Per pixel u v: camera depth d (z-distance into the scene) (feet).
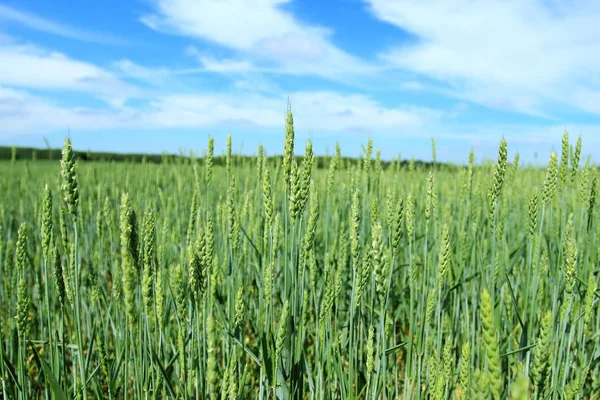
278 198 17.17
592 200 13.10
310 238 9.06
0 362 8.44
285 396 8.77
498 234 12.73
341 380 8.95
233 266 10.94
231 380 6.91
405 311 15.81
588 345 13.41
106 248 18.86
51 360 8.77
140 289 11.02
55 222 23.25
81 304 13.00
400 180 26.43
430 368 8.23
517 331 13.66
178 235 18.29
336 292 9.96
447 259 9.50
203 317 8.19
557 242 14.38
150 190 31.09
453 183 28.07
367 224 17.46
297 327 9.17
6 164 56.18
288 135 8.54
